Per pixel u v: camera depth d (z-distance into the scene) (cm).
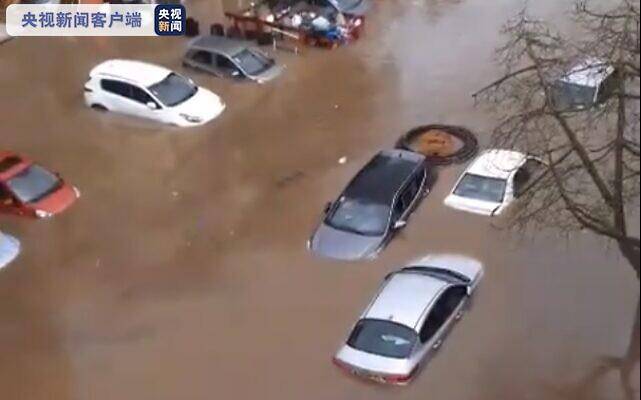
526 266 2773
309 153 3334
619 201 2248
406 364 2392
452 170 3191
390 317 2455
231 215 3073
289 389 2442
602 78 2702
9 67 4000
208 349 2586
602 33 3400
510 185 2981
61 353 2609
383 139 3375
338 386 2438
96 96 3609
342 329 2608
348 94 3656
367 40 4019
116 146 3447
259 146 3391
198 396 2445
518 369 2444
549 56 3588
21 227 3067
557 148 2688
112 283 2834
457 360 2480
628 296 2648
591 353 2475
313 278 2792
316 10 4150
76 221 3084
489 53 3831
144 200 3159
